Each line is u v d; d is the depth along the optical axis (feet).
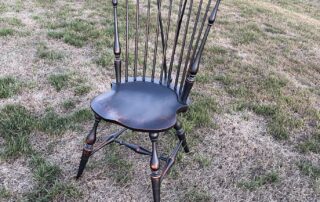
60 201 6.20
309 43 15.52
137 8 6.32
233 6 20.11
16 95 9.04
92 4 16.75
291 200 6.68
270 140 8.30
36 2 16.25
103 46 12.28
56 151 7.32
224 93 10.14
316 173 7.36
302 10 24.75
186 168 7.18
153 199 6.06
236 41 14.40
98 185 6.59
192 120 8.59
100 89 9.68
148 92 6.12
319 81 11.80
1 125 7.80
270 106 9.55
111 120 5.35
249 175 7.18
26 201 6.11
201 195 6.54
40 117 8.27
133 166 7.09
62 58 11.18
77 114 8.41
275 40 15.26
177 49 12.69
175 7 17.98
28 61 10.82
